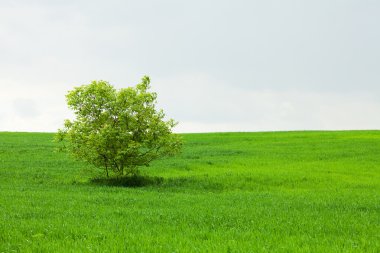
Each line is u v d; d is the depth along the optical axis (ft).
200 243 40.14
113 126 109.91
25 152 171.42
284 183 113.70
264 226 51.06
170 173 130.41
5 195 80.48
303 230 48.60
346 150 178.19
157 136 111.65
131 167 112.98
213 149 189.67
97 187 100.53
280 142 213.05
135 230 47.39
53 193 85.97
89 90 110.52
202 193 96.94
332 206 71.77
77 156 111.14
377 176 127.34
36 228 47.32
